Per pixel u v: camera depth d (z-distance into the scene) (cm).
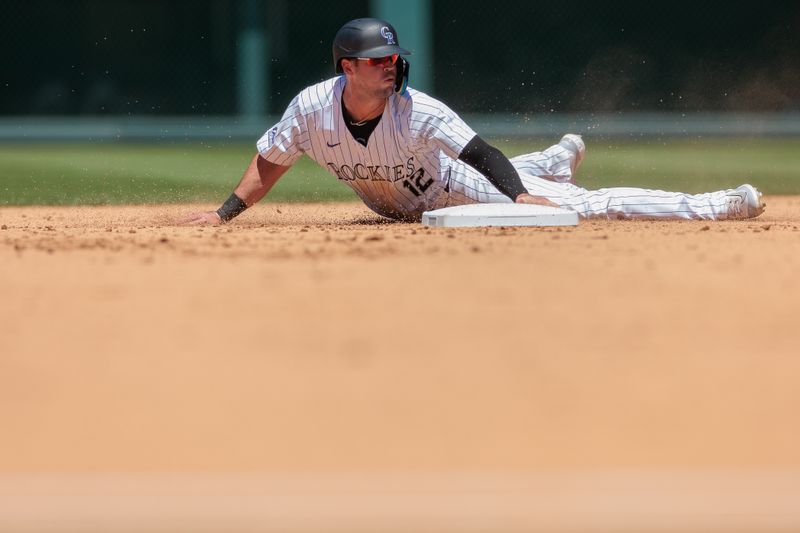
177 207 2738
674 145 5984
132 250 1415
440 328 916
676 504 516
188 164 4694
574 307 995
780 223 1862
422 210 1914
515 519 502
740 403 727
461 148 1756
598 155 5212
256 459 634
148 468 619
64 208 2700
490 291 1068
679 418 700
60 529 496
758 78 8469
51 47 9075
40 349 864
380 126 1745
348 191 3297
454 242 1462
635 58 8569
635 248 1390
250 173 1884
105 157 5178
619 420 695
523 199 1783
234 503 525
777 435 665
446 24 8656
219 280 1144
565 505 518
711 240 1496
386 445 655
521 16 8638
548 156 2081
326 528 494
